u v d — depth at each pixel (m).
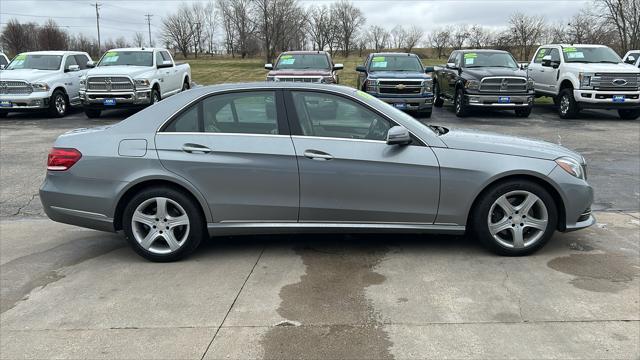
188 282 4.19
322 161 4.43
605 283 4.04
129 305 3.80
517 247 4.57
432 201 4.50
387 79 14.08
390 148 4.46
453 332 3.34
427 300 3.79
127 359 3.11
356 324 3.47
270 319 3.55
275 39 43.19
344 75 29.72
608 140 10.95
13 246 5.15
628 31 33.47
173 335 3.37
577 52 15.23
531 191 4.50
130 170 4.48
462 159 4.46
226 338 3.32
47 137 11.94
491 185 4.52
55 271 4.50
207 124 4.57
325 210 4.50
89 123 14.62
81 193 4.57
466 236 5.16
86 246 5.14
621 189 7.02
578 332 3.32
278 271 4.38
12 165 8.81
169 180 4.47
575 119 14.80
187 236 4.58
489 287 3.99
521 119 14.81
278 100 4.56
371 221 4.56
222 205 4.50
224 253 4.82
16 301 3.92
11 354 3.19
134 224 4.59
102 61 15.84
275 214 4.54
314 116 4.55
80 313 3.70
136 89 14.77
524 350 3.12
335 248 4.89
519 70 14.88
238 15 57.81
